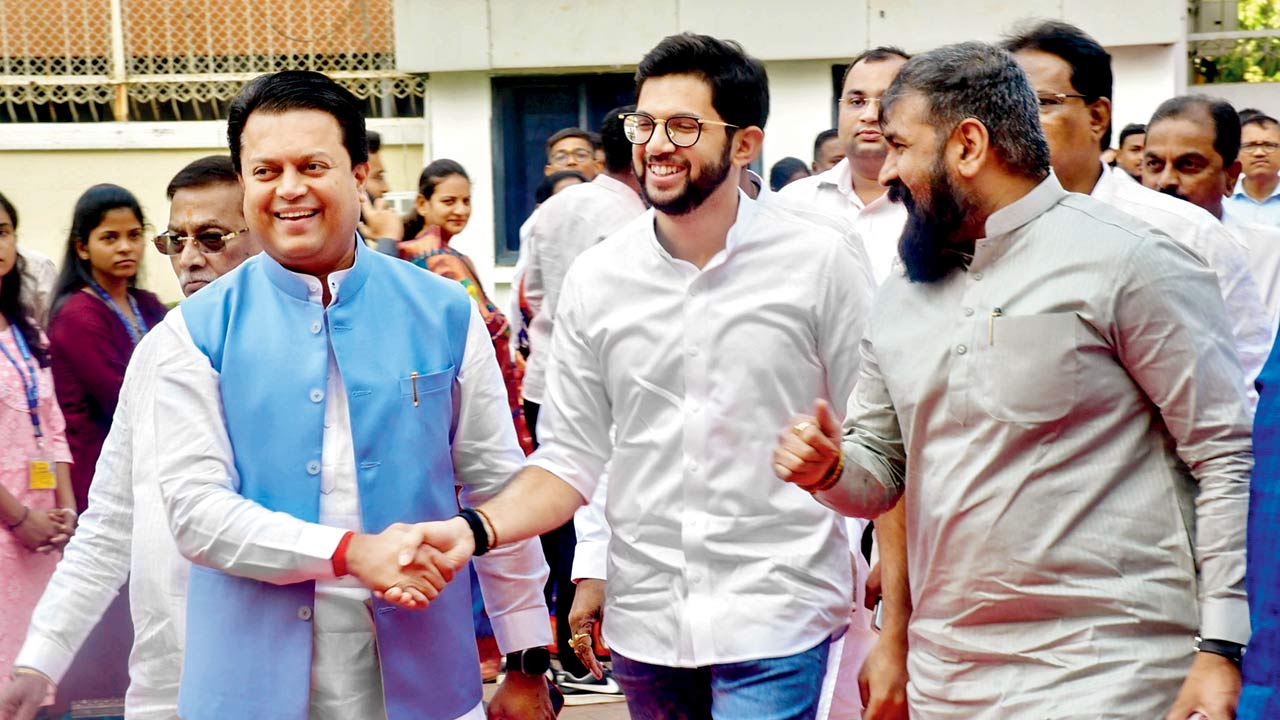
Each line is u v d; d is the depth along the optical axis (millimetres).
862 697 3477
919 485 3016
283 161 3055
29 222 11656
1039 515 2842
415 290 3242
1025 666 2889
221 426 3086
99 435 4770
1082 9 10891
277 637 3037
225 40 11633
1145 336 2777
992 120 2861
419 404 3152
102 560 3387
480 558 3482
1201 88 11906
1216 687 2707
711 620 3543
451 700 3176
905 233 2979
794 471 2914
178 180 3996
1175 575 2822
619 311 3619
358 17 11555
